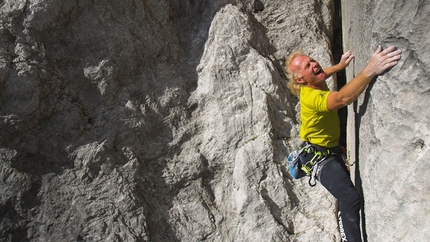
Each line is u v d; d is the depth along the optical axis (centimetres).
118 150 518
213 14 603
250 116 546
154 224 507
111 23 545
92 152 500
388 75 367
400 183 366
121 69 542
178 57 585
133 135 527
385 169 379
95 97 525
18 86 477
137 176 517
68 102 507
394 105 365
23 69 480
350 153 507
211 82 561
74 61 521
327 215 512
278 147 544
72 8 523
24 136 482
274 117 555
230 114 549
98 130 515
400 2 346
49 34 510
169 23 596
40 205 478
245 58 571
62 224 478
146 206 509
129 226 491
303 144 455
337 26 663
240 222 514
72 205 485
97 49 533
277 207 517
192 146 547
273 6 636
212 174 546
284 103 563
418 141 352
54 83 503
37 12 497
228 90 558
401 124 361
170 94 559
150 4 587
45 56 503
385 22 362
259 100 551
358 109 438
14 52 487
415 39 344
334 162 435
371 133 399
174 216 516
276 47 608
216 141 545
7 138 475
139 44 559
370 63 372
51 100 498
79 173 495
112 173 503
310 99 417
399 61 357
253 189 517
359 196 416
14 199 467
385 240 386
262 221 508
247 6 628
